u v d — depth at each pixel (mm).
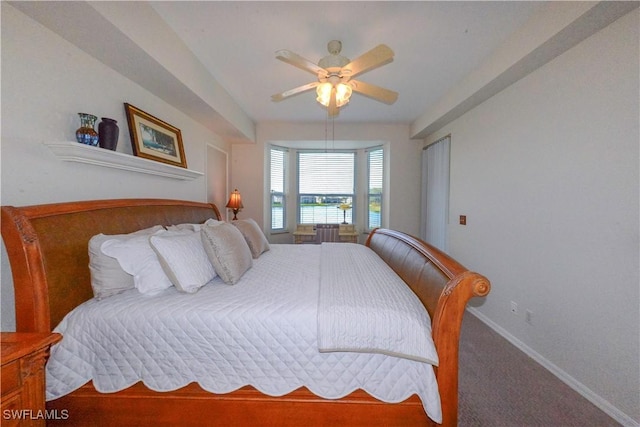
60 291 1265
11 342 920
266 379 1227
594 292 1618
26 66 1321
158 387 1229
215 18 1842
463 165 3127
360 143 4719
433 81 2787
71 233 1355
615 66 1498
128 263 1407
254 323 1230
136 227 1803
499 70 2160
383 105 3500
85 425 1253
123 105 1977
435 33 1992
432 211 3957
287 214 5172
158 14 1793
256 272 1881
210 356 1233
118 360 1234
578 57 1718
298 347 1221
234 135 3854
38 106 1377
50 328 1198
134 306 1297
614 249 1509
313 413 1238
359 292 1403
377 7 1729
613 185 1513
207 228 1684
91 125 1560
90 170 1669
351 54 2268
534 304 2080
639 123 1391
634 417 1412
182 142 2742
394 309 1242
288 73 2660
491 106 2617
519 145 2248
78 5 1267
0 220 1149
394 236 2391
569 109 1784
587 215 1662
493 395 1637
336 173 5207
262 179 4445
